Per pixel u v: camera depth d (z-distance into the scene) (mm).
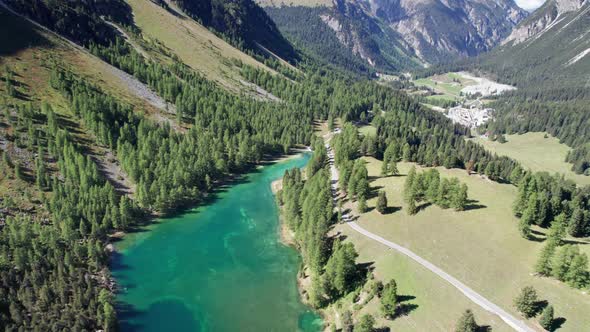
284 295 97438
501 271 85250
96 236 111812
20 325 77062
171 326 87312
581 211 95688
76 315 80750
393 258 93812
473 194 116875
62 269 90625
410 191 109688
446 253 93312
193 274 104500
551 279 80688
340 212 117000
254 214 137250
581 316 71312
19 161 120188
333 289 92625
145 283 100562
